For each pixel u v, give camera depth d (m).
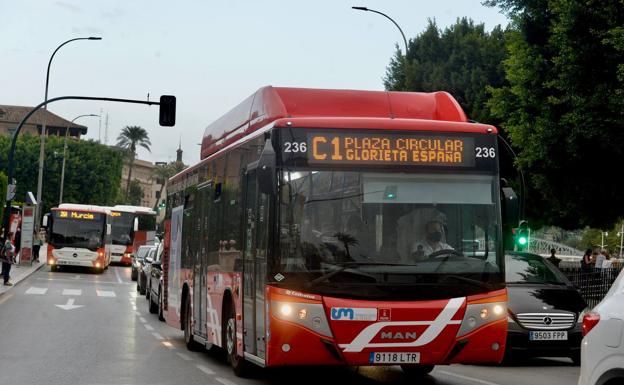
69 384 11.69
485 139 11.06
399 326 10.29
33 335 18.62
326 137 10.69
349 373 13.58
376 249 10.43
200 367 13.78
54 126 146.75
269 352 10.33
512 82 25.89
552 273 16.23
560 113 24.02
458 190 10.82
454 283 10.49
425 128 10.92
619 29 20.44
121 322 22.67
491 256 10.72
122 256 61.97
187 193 16.89
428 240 10.58
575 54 22.05
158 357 15.17
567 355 14.88
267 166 10.23
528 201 37.84
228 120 14.46
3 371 12.95
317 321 10.20
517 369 14.70
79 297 31.83
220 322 13.30
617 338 6.52
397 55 48.75
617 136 21.92
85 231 50.91
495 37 44.34
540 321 14.66
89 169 106.44
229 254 12.78
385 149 10.76
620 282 6.91
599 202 25.11
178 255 17.52
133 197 178.75
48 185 103.81
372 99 12.05
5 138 104.44
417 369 13.16
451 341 10.42
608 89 21.66
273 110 11.80
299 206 10.45
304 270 10.29
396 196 10.64
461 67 44.66
